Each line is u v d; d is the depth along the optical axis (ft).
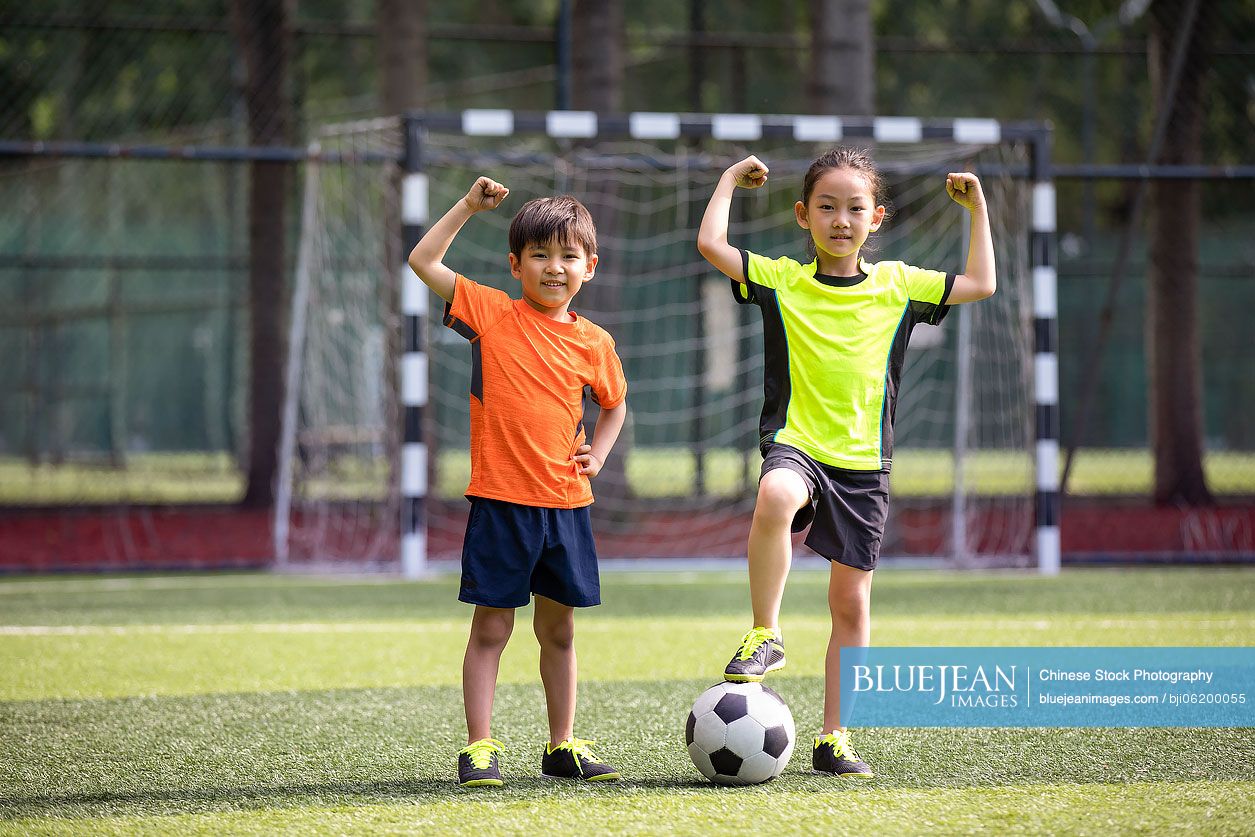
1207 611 71.77
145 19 159.22
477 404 37.55
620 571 96.78
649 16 191.42
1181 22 125.70
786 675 53.83
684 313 151.53
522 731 43.52
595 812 33.06
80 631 66.54
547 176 118.52
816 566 96.63
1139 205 108.78
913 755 39.70
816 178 38.42
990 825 31.73
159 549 109.50
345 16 185.47
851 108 109.09
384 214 111.96
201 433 215.51
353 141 95.91
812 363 37.99
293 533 116.67
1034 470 94.27
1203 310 210.38
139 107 166.20
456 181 160.25
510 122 90.99
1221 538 115.44
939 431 172.45
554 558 36.88
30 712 46.83
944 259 127.44
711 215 39.63
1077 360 197.77
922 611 72.23
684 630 66.64
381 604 77.25
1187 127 129.18
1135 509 136.05
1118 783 36.01
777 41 140.15
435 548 108.99
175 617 71.77
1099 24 168.96
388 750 40.81
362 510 115.55
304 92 149.89
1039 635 63.26
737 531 119.85
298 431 115.14
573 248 37.76
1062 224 193.16
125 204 208.85
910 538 118.32
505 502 36.55
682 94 174.50
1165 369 135.13
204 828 32.01
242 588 85.66
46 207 201.67
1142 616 69.77
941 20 178.81
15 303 194.08
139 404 215.10
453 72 186.19
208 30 134.62
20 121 159.84
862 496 37.78
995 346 103.19
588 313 119.24
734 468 177.58
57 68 160.04
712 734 35.55
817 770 37.86
